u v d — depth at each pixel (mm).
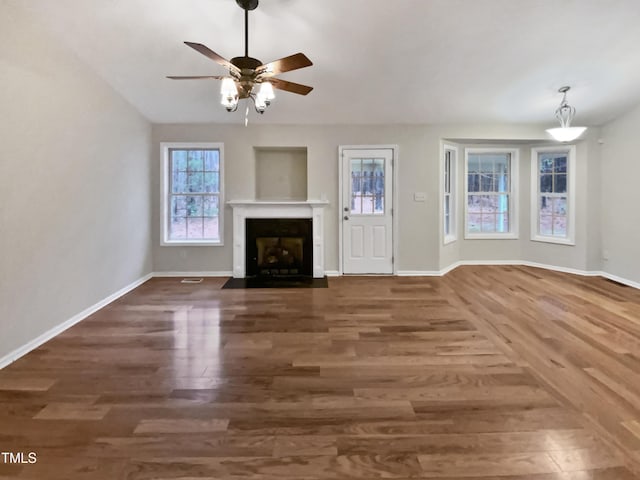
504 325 3570
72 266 3629
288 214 5664
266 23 3338
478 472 1692
